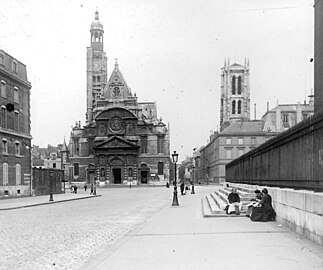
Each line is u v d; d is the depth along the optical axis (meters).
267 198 16.44
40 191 57.22
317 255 9.20
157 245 11.21
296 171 13.57
